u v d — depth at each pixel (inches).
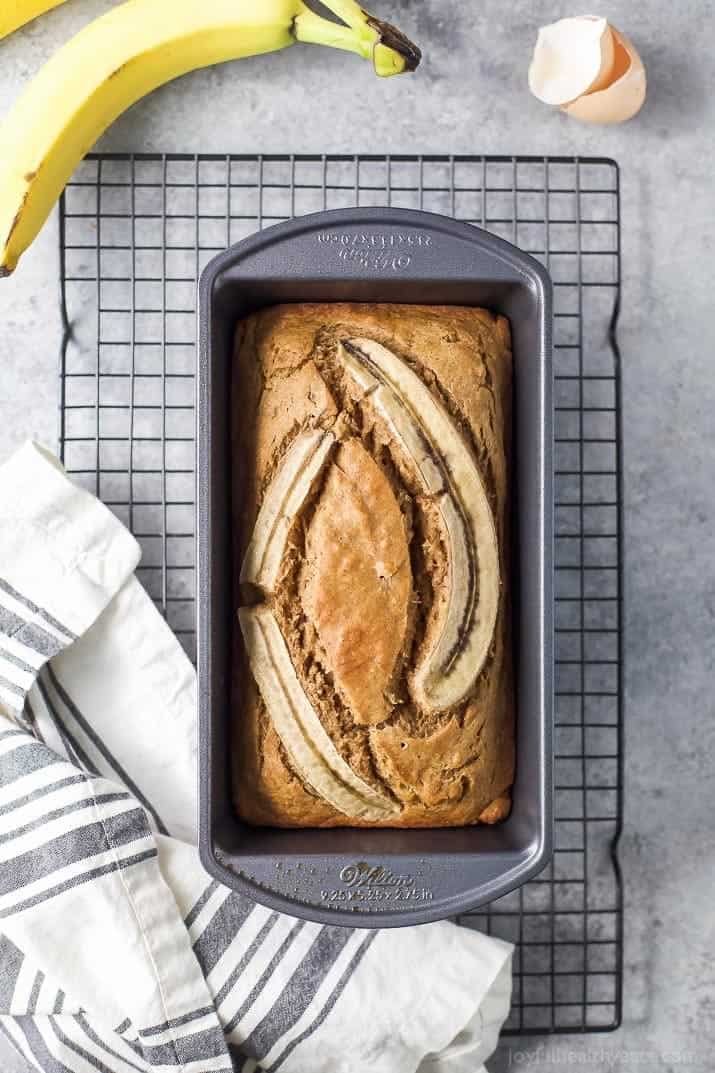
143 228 33.2
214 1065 30.0
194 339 33.2
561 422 33.4
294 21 31.1
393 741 29.0
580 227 33.4
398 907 28.4
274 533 29.0
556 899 33.4
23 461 30.8
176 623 33.1
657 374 33.5
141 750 31.6
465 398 29.3
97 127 31.9
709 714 33.5
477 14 33.3
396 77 33.2
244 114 33.1
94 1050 30.6
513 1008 33.2
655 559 33.4
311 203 33.3
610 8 33.4
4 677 30.7
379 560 28.7
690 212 33.5
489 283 28.7
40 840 30.1
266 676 29.0
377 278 28.5
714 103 33.6
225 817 29.0
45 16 33.0
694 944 33.4
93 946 30.0
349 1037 30.4
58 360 33.1
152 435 33.1
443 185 33.3
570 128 33.4
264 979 30.4
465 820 29.7
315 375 29.0
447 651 29.0
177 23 31.1
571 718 33.4
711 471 33.5
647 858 33.5
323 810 29.4
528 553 29.0
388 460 29.1
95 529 30.9
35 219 31.4
